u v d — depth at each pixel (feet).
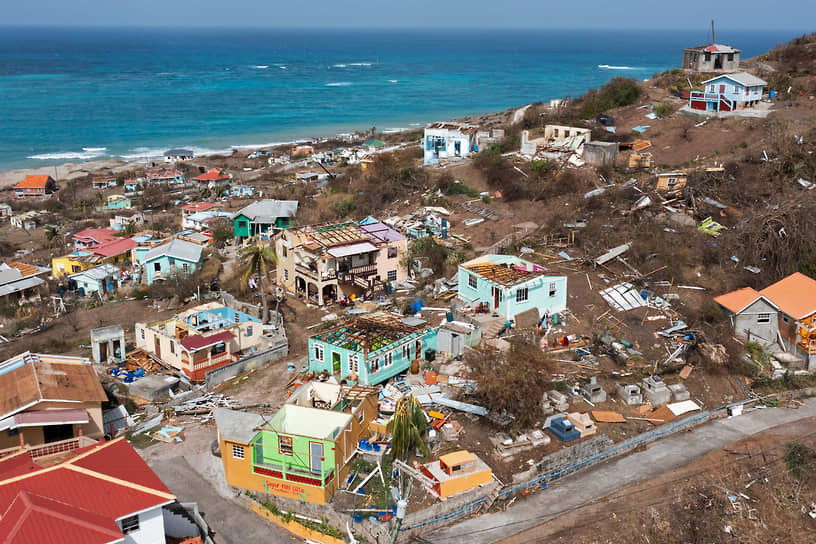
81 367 147.54
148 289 232.32
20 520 92.38
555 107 357.61
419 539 110.83
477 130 323.57
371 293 205.05
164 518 110.11
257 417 125.49
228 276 239.71
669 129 292.20
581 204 239.50
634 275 197.36
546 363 144.87
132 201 391.04
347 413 125.49
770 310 167.02
